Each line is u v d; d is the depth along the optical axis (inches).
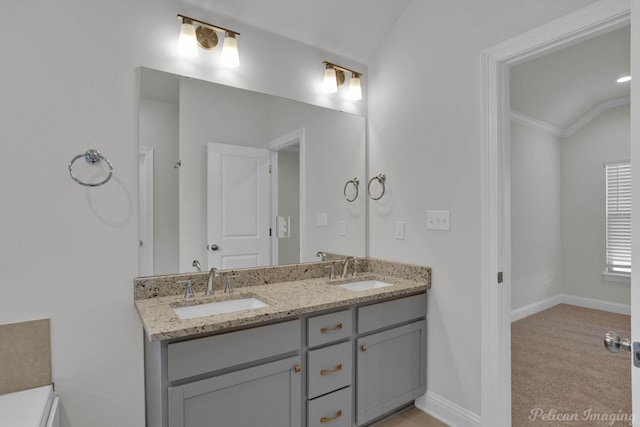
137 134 66.7
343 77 96.0
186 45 69.1
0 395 54.7
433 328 84.0
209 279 71.8
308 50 90.5
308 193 91.0
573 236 180.4
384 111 96.7
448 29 80.2
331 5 84.2
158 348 53.2
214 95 76.3
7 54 55.8
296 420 64.2
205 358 54.4
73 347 60.3
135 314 65.7
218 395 55.9
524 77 129.3
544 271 173.9
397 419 82.5
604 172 169.2
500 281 71.4
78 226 60.9
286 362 62.6
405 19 90.7
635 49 34.3
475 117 74.5
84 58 61.6
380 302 76.5
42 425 47.9
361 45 96.5
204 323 53.1
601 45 110.3
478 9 74.4
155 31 68.4
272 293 73.4
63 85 59.7
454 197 78.7
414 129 88.0
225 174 78.5
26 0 57.1
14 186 56.2
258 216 83.6
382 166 97.3
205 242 75.9
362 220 100.7
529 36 65.7
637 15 34.3
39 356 57.6
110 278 63.7
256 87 82.1
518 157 159.8
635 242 34.0
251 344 58.6
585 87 143.3
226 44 73.7
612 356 118.2
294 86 88.4
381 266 95.9
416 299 83.0
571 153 180.2
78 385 60.7
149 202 68.4
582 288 178.2
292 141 88.7
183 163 72.7
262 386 60.3
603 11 56.4
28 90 57.1
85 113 61.6
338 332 69.6
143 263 67.6
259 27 82.1
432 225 83.5
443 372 81.7
